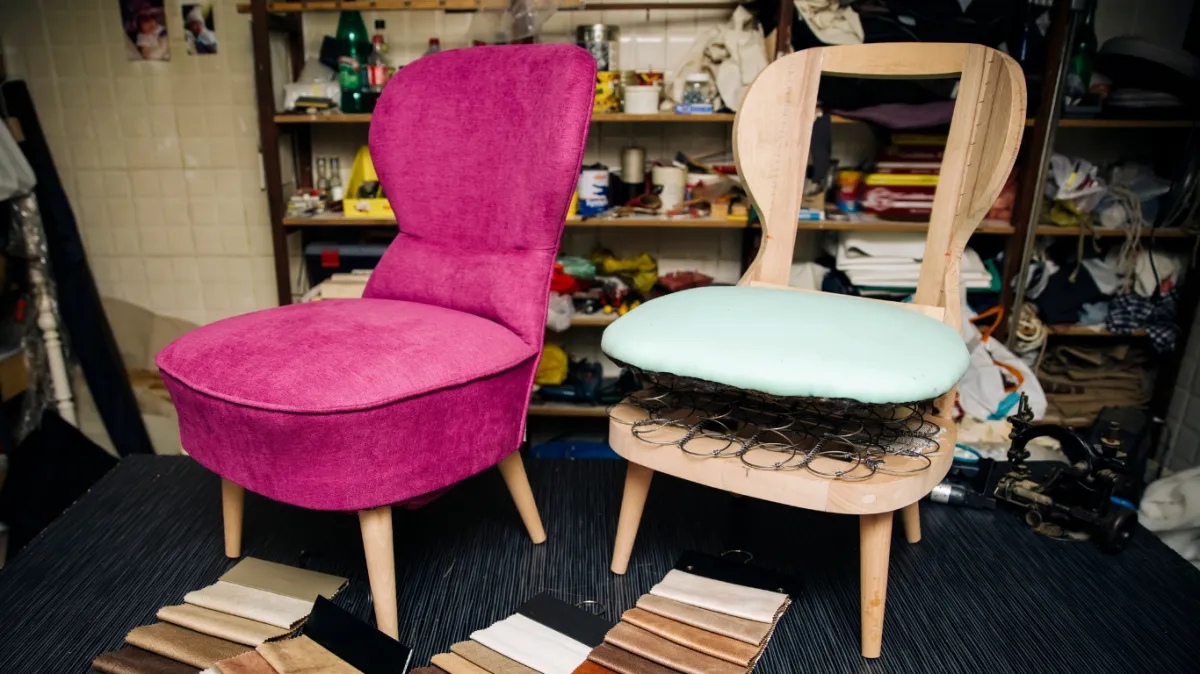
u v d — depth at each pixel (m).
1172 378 2.14
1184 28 2.20
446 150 1.22
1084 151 2.31
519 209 1.14
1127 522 1.31
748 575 1.20
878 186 2.05
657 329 0.97
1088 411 2.21
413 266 1.25
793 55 1.19
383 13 2.28
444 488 1.07
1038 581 1.23
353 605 1.15
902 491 0.92
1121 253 2.12
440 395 0.97
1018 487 1.42
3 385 1.96
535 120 1.12
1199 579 1.24
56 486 1.84
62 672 1.00
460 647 1.03
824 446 1.01
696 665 0.98
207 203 2.43
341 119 2.02
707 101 2.05
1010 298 2.07
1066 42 1.86
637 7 2.21
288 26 2.16
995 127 1.06
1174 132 2.18
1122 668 1.02
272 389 0.91
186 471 1.61
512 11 1.96
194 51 2.29
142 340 2.55
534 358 1.15
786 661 1.03
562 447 2.17
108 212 2.44
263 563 1.24
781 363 0.86
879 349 0.89
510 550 1.31
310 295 2.08
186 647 1.01
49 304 2.07
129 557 1.28
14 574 1.22
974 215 1.09
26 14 2.26
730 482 0.97
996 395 1.83
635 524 1.20
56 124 2.35
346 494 0.96
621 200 2.26
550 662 1.00
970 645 1.07
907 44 1.13
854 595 1.19
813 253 2.43
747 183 1.23
